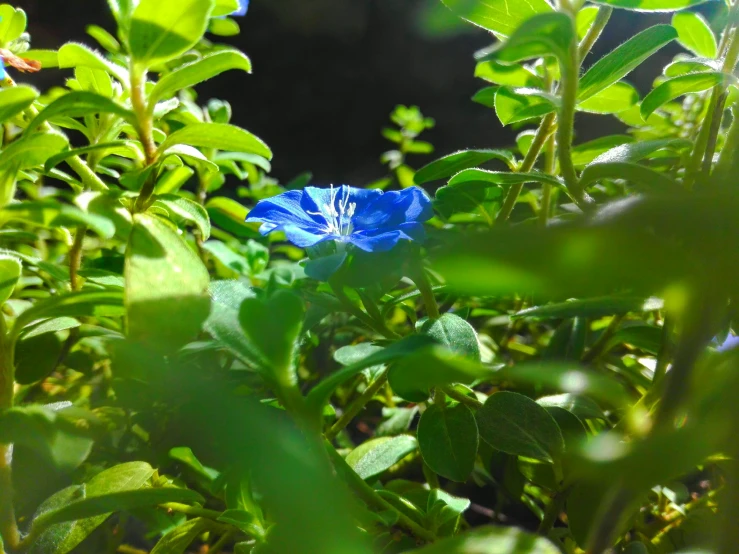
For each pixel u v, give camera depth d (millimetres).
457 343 76
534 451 77
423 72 453
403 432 120
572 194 72
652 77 318
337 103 460
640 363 113
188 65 67
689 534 90
